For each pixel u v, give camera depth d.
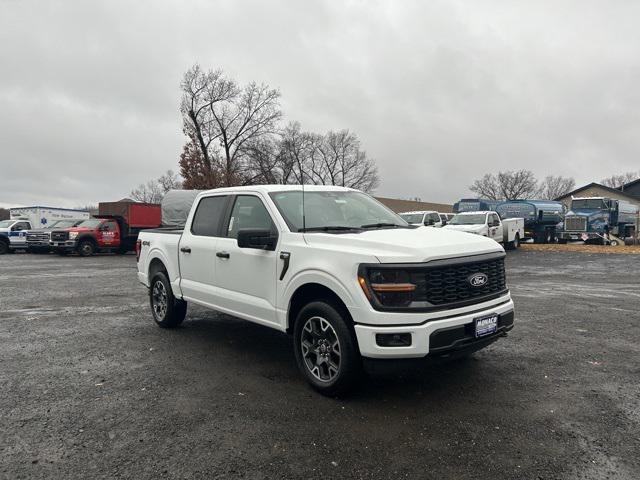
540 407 3.86
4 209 67.31
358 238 4.05
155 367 4.94
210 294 5.51
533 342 5.84
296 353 4.40
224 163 44.12
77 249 23.06
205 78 42.59
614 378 4.54
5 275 14.05
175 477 2.87
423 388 4.29
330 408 3.86
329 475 2.88
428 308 3.69
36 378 4.61
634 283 11.52
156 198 86.38
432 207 67.88
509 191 90.25
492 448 3.19
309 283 4.21
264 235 4.56
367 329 3.67
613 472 2.89
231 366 4.96
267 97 45.50
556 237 30.31
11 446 3.25
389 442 3.28
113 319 7.39
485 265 4.20
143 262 7.15
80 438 3.36
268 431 3.45
